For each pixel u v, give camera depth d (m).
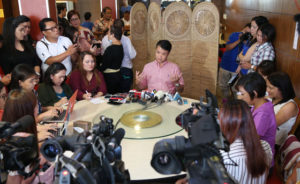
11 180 1.22
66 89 2.95
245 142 1.41
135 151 1.83
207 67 4.25
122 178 1.15
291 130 2.38
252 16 4.74
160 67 3.25
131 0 8.83
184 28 4.27
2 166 1.13
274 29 3.11
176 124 2.22
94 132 1.11
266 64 2.65
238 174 1.44
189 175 1.00
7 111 1.50
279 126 2.32
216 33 3.96
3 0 4.19
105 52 3.81
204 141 0.93
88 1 7.73
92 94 3.11
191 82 4.57
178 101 2.71
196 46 4.32
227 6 7.65
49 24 3.28
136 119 2.26
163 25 4.32
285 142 2.14
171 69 3.25
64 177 0.90
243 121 1.40
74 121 2.28
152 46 4.73
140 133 2.05
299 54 2.59
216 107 1.45
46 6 3.59
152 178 1.57
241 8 5.82
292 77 2.77
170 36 4.31
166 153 1.01
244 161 1.42
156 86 3.28
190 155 1.02
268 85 2.32
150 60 4.89
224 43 6.64
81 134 1.13
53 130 2.00
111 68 3.88
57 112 2.40
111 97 2.86
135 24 4.55
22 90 1.57
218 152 1.01
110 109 2.57
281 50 3.07
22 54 3.16
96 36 5.72
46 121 2.26
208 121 0.98
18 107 1.48
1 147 1.10
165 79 3.25
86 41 4.33
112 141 1.15
